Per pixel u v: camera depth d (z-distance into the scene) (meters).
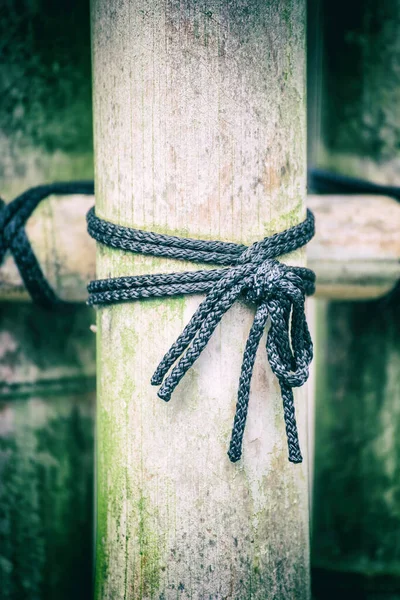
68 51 0.50
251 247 0.39
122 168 0.40
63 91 0.50
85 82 0.50
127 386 0.41
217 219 0.40
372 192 0.50
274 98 0.40
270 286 0.39
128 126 0.40
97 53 0.41
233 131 0.39
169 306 0.40
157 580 0.41
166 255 0.39
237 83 0.39
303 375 0.39
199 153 0.39
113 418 0.41
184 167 0.39
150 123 0.40
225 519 0.40
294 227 0.40
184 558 0.40
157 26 0.39
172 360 0.39
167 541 0.41
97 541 0.43
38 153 0.50
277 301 0.39
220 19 0.39
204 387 0.40
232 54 0.39
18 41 0.49
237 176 0.40
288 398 0.39
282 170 0.40
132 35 0.39
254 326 0.39
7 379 0.50
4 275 0.46
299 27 0.41
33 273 0.45
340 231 0.47
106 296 0.41
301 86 0.41
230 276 0.39
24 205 0.46
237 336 0.40
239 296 0.40
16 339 0.50
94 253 0.46
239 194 0.40
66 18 0.49
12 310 0.50
